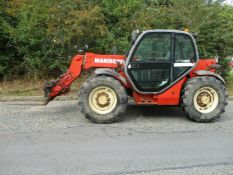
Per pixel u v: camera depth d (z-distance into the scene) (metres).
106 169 5.93
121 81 8.78
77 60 9.37
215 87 8.84
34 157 6.43
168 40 8.93
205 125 8.62
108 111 8.66
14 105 10.64
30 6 12.55
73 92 11.84
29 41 13.02
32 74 13.38
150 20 13.23
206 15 13.16
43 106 10.48
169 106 10.21
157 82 8.98
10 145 7.04
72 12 12.35
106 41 12.96
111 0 13.28
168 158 6.43
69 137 7.57
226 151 6.81
